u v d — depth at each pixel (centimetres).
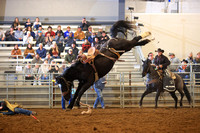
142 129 716
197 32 2520
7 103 1057
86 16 2875
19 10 2872
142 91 1636
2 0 2859
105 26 2770
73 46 1969
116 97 1636
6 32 2419
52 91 1603
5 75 1703
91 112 1220
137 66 1881
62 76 1033
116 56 1073
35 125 813
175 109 1427
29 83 1678
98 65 1034
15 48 2088
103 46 1091
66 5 2886
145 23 2536
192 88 1650
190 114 1089
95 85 1507
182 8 2692
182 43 2516
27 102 1620
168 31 2527
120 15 2730
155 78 1408
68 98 1046
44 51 2034
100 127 756
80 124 819
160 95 1544
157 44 2503
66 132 690
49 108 1595
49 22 2880
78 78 1045
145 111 1270
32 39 2319
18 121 917
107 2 2873
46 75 1669
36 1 2884
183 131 686
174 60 1830
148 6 2761
